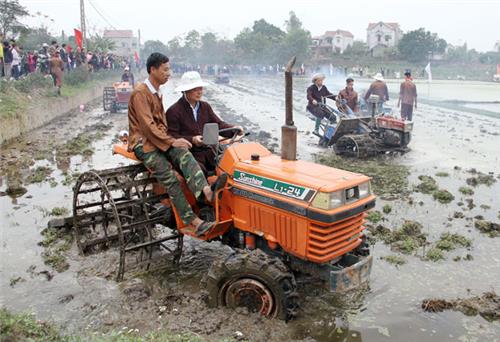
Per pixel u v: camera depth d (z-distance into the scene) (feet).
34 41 144.77
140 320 14.71
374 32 339.36
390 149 38.68
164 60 15.92
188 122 17.17
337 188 13.83
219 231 16.17
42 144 43.78
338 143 38.81
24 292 16.52
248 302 14.83
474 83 168.66
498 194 28.43
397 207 25.96
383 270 18.48
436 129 54.19
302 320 14.93
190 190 16.17
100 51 123.65
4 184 30.14
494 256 19.85
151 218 18.21
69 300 15.99
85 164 35.91
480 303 15.96
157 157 16.20
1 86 54.34
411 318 15.21
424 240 21.21
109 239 19.93
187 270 18.29
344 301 16.19
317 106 41.68
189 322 14.48
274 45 240.12
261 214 15.23
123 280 17.43
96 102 84.07
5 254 19.60
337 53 278.87
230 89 117.19
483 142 45.91
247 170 15.58
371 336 14.20
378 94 47.67
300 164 16.06
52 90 69.21
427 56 263.29
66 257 19.40
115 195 27.02
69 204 25.99
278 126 55.26
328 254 14.26
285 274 14.16
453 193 28.60
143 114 15.72
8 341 11.21
